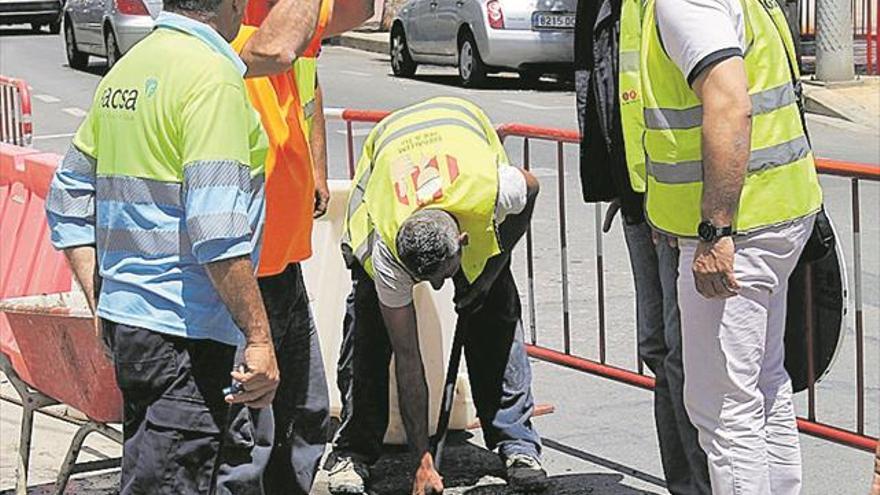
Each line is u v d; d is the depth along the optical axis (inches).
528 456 257.3
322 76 983.6
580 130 237.6
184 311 177.9
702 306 197.0
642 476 265.7
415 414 243.3
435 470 244.2
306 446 235.6
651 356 234.5
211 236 170.7
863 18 840.9
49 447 283.6
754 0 193.5
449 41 899.4
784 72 194.5
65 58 1181.7
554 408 307.3
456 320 267.7
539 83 905.5
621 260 434.9
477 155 231.8
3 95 531.5
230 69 176.9
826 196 504.7
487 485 259.9
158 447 180.1
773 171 192.2
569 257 439.2
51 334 220.7
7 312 219.1
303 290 233.3
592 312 378.0
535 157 567.5
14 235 302.7
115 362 182.2
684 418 221.5
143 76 177.5
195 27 178.5
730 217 186.4
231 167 173.0
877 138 675.4
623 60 211.2
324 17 224.8
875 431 285.7
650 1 194.9
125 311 179.3
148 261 178.4
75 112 831.1
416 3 941.8
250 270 173.5
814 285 232.4
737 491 198.4
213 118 172.9
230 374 181.9
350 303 259.3
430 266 222.1
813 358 236.1
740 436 198.4
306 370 233.6
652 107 196.4
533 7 847.7
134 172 177.8
